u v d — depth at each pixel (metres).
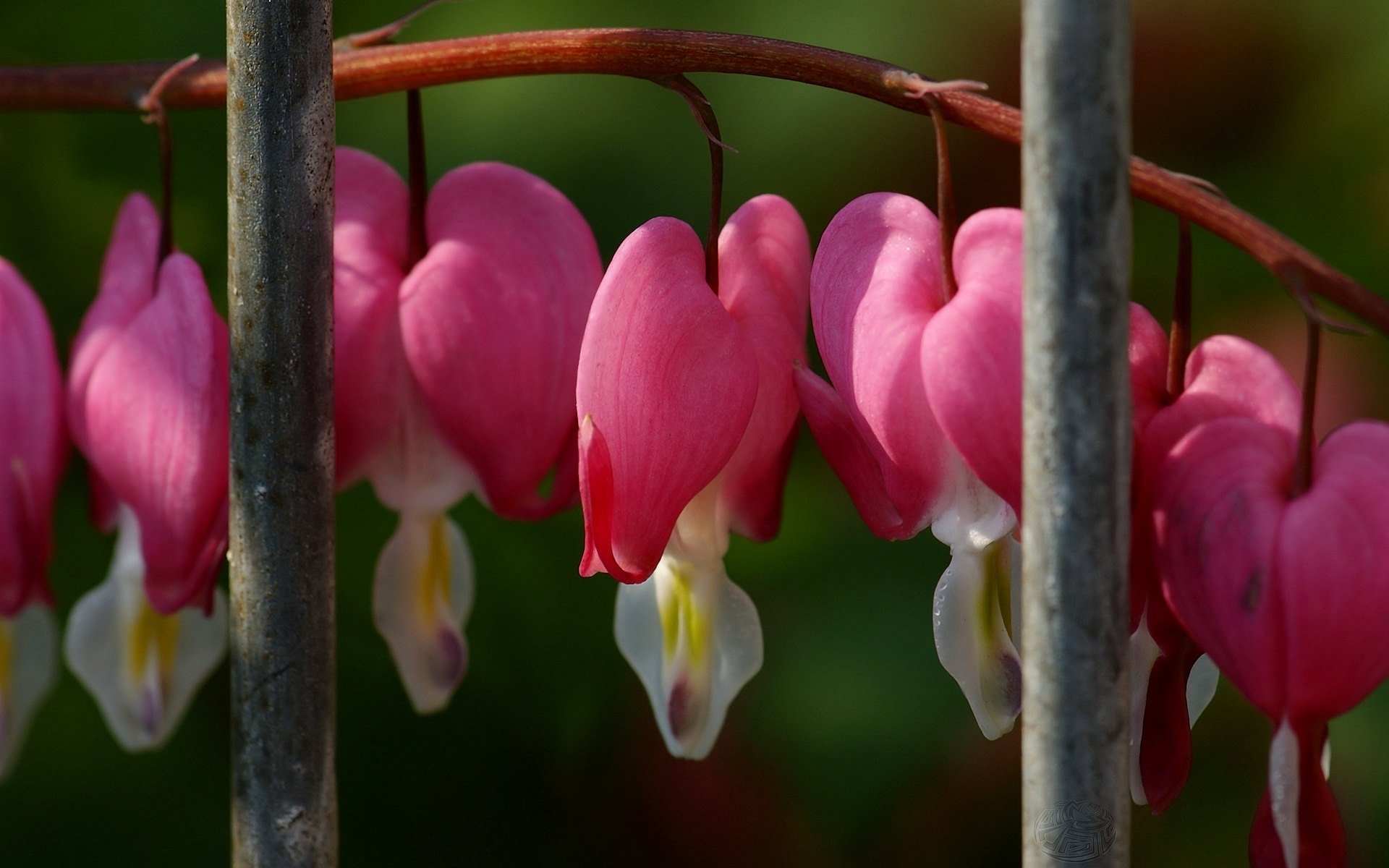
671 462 0.48
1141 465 0.48
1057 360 0.46
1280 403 0.48
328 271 0.48
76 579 0.68
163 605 0.51
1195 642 0.49
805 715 0.68
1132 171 0.49
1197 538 0.47
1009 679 0.49
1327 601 0.47
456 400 0.50
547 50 0.50
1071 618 0.46
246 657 0.48
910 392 0.48
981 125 0.49
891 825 0.67
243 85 0.47
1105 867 0.46
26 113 0.67
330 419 0.48
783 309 0.50
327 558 0.48
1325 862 0.47
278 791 0.48
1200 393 0.48
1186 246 0.49
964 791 0.67
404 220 0.51
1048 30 0.45
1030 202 0.46
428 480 0.51
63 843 0.68
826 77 0.49
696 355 0.48
